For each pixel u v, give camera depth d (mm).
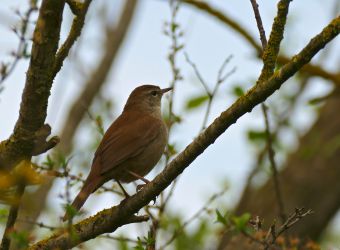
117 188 12133
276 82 7793
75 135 15336
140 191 9000
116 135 11336
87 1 7781
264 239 9031
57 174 9234
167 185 8750
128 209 9055
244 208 14844
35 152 8367
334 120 15469
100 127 11539
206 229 13109
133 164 11414
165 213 12094
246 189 14898
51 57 7746
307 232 14836
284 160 15539
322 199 15062
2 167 8211
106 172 10930
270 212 14727
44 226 9039
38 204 12242
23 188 6531
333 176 15117
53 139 8406
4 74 7742
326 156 15211
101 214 9266
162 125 12000
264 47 8234
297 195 14992
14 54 7809
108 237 10227
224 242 13008
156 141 11758
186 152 8406
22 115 8070
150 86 13398
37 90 7902
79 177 10258
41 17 7492
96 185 10625
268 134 12094
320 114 15672
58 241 8938
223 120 8102
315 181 15141
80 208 9891
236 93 13484
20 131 8156
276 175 11969
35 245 8938
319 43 7539
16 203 5848
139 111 12836
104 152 11109
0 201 5816
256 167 14320
